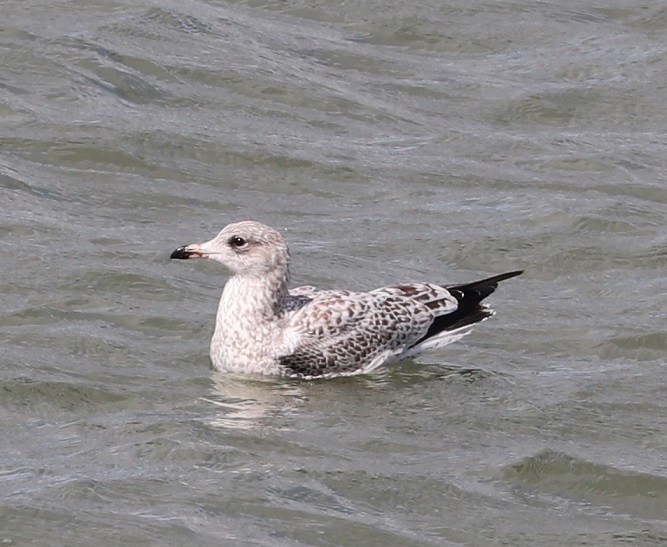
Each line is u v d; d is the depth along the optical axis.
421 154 22.02
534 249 18.98
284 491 12.46
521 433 13.98
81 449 13.06
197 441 13.21
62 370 14.70
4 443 13.20
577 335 16.55
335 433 13.70
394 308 15.43
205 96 22.97
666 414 14.53
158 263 17.70
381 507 12.39
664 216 20.25
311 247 18.80
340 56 24.98
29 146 20.77
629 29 26.84
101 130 21.25
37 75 22.78
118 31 24.55
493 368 15.55
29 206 19.03
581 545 12.02
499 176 21.44
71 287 16.75
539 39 26.20
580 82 24.69
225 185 20.56
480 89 24.33
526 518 12.41
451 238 19.20
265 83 23.50
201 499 12.20
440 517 12.32
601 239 19.36
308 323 15.10
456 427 14.02
